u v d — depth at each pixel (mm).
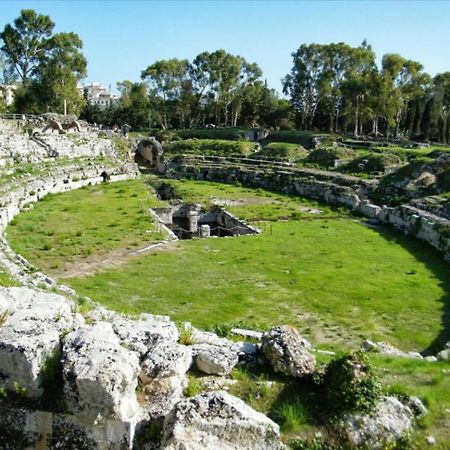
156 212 48375
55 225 40188
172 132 98250
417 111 91375
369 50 96375
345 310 24859
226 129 98312
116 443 9586
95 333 10758
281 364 11602
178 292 26781
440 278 30156
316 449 9820
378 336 21906
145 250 34719
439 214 41562
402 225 43188
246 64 109312
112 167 67562
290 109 112938
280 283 28594
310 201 56375
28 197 48219
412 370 12984
